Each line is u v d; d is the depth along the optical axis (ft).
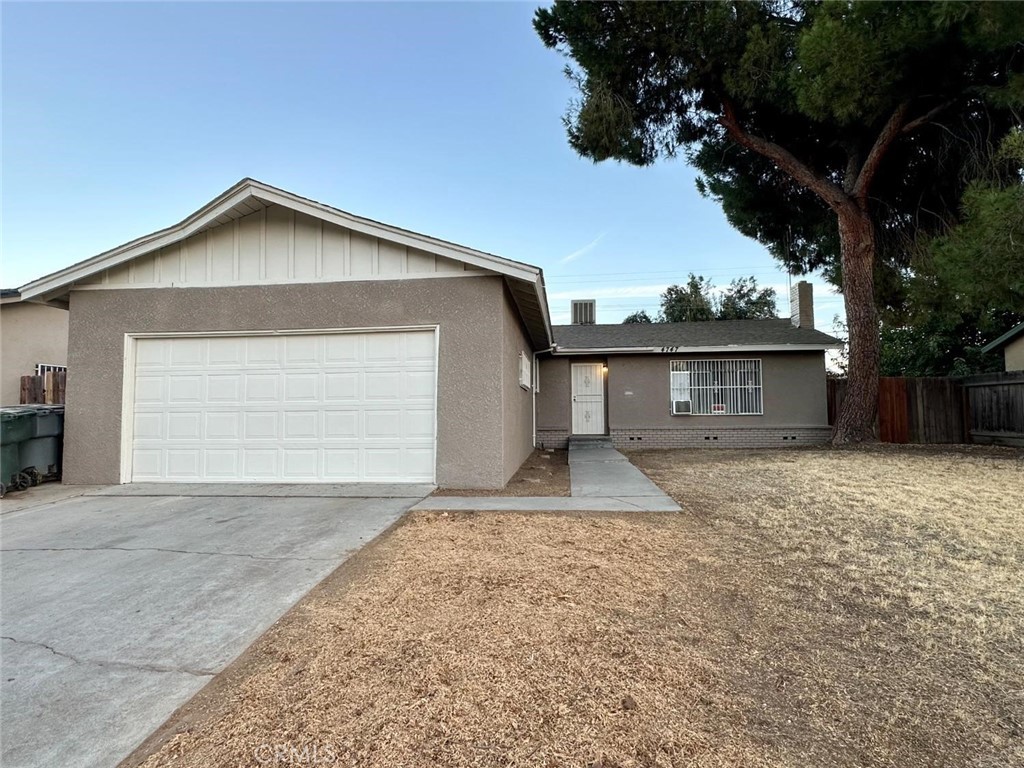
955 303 35.04
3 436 21.98
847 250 36.99
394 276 23.13
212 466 23.84
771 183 43.21
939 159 35.94
